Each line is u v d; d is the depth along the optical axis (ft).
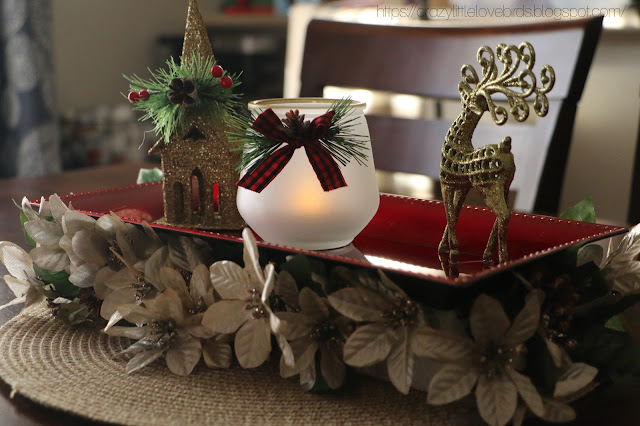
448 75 3.85
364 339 1.67
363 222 2.24
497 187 1.95
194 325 1.88
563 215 2.44
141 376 1.82
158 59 13.14
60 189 4.14
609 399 1.69
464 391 1.56
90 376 1.81
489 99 1.90
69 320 2.15
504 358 1.60
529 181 3.56
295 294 1.79
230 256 1.99
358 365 1.65
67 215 2.11
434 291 1.57
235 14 12.58
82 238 2.09
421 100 6.88
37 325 2.17
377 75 4.11
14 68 8.97
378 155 4.21
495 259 2.23
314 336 1.76
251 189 2.10
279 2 12.64
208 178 2.42
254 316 1.78
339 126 2.13
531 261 1.71
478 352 1.60
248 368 1.85
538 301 1.63
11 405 1.68
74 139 10.44
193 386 1.76
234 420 1.58
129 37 12.60
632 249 1.91
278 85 12.27
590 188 6.06
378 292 1.72
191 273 2.04
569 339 1.75
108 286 2.06
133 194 2.85
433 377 1.60
